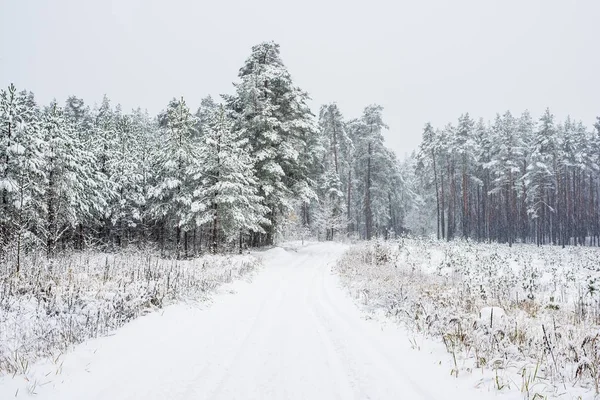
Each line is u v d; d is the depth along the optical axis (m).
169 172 27.17
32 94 48.81
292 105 28.95
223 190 23.88
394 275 15.24
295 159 27.55
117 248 29.03
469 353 5.80
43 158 21.45
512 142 48.91
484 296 10.15
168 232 33.88
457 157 50.78
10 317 6.89
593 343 5.27
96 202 28.78
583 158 56.12
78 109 54.44
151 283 11.59
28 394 4.25
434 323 7.37
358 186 54.47
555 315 8.40
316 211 47.75
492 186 55.88
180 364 5.56
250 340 7.02
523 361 5.34
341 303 11.00
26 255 15.36
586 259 20.86
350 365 5.61
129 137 36.94
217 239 24.69
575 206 53.03
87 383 4.67
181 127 27.84
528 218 56.59
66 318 7.22
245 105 28.05
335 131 47.94
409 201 65.75
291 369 5.47
